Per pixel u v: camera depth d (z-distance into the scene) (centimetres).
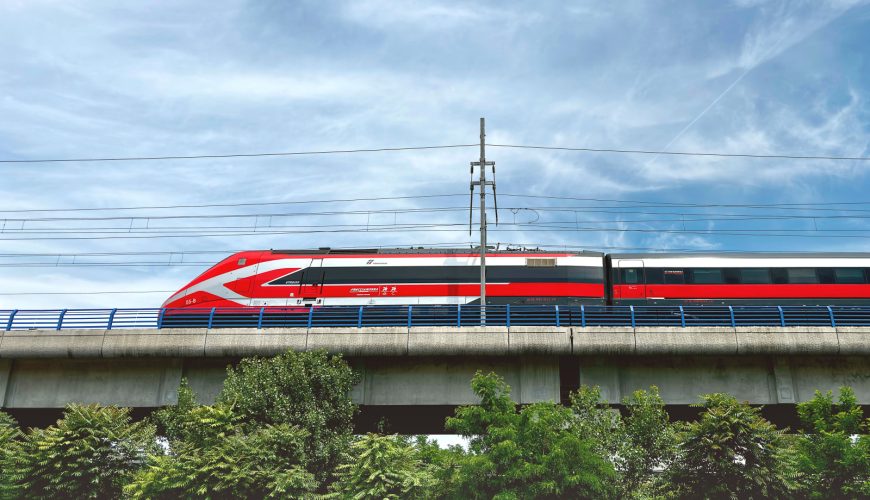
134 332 2434
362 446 1939
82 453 2012
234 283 3109
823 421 1939
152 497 1914
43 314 2506
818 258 3047
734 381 2400
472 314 2748
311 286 3083
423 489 1902
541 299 3020
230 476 1891
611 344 2336
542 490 1773
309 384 2248
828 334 2333
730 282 3009
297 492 1945
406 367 2445
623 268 3084
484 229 2953
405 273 3081
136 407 2450
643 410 2053
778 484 1822
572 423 1973
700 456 1877
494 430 1844
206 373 2488
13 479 1945
